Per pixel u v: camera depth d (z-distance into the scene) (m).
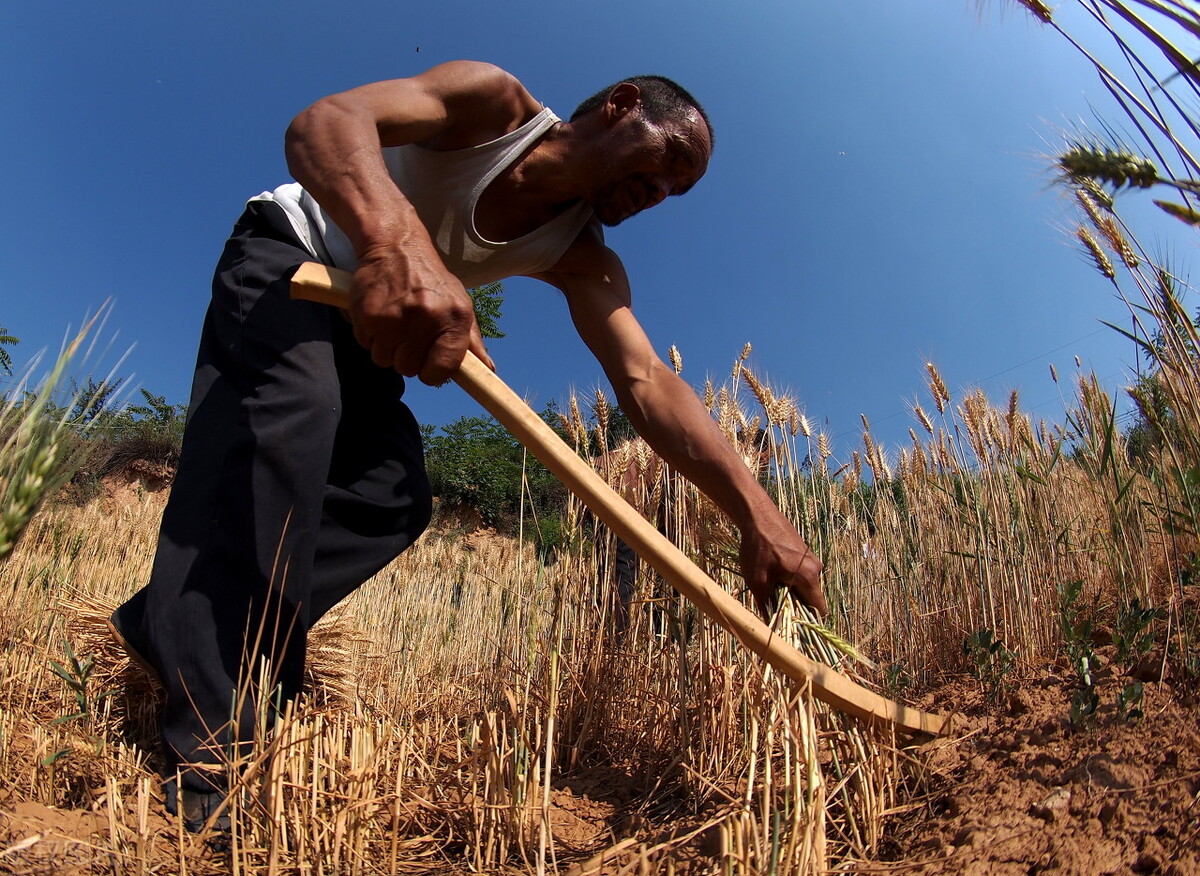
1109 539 3.14
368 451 2.49
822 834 1.35
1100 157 1.38
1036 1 1.40
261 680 1.63
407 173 2.40
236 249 2.25
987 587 3.49
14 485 1.25
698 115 2.42
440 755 2.22
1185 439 2.28
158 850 1.55
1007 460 3.79
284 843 1.50
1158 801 1.39
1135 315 2.18
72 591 3.50
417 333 1.58
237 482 1.97
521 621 3.41
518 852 1.75
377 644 4.73
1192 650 1.99
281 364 2.06
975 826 1.56
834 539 3.65
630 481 3.11
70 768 1.93
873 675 3.41
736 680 2.38
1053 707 2.02
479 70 2.26
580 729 2.82
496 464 19.27
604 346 2.56
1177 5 1.11
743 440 3.13
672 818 2.10
